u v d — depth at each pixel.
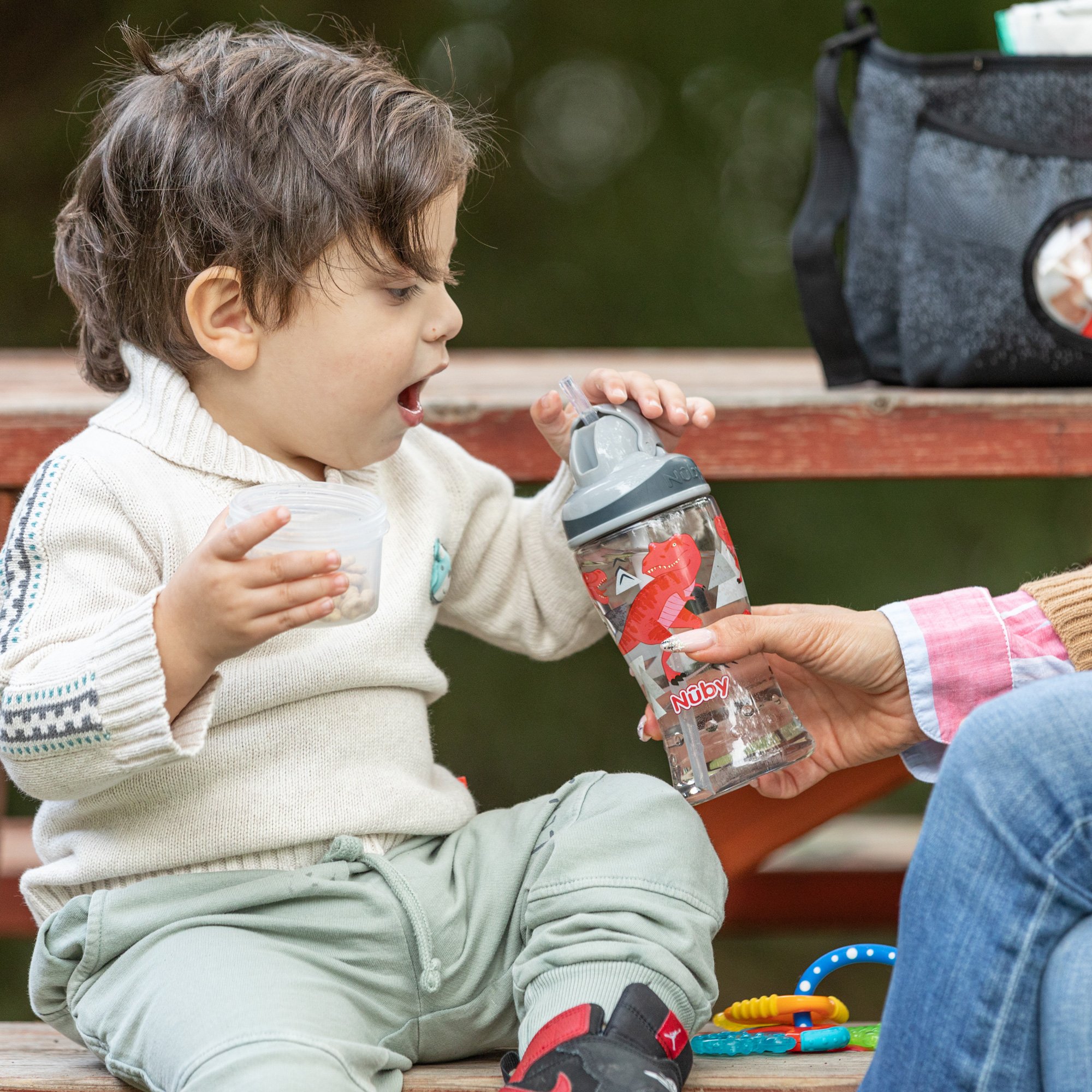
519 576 3.16
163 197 2.62
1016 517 9.83
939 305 3.82
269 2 10.74
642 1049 2.10
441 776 2.86
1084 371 3.78
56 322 10.21
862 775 3.89
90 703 2.21
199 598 2.14
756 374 5.06
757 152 11.66
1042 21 3.93
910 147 3.87
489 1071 2.41
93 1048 2.39
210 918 2.38
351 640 2.61
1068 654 2.56
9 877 5.12
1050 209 3.71
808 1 11.67
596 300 11.33
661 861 2.40
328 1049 2.09
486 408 3.63
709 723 2.52
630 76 11.91
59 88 10.52
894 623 2.59
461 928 2.50
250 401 2.65
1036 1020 1.83
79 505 2.48
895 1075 1.89
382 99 2.70
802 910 5.52
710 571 2.54
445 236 2.69
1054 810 1.83
